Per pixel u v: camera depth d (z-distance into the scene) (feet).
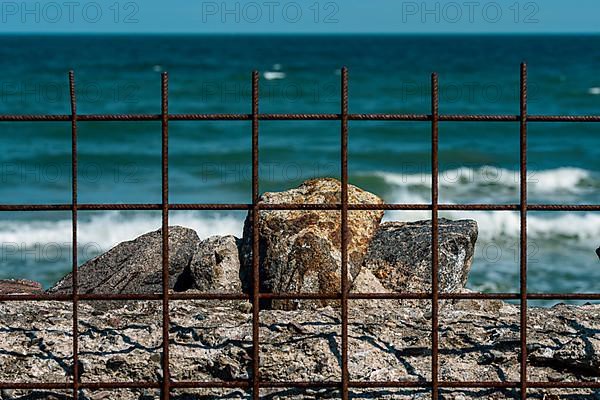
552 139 221.05
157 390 44.29
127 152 207.10
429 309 50.70
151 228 122.21
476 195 154.61
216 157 202.18
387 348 45.47
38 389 43.73
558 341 46.03
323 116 41.04
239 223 123.13
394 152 207.10
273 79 420.77
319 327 46.50
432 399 41.34
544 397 43.65
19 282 62.59
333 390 43.52
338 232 57.52
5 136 220.02
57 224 123.75
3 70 465.88
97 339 46.01
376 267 59.06
